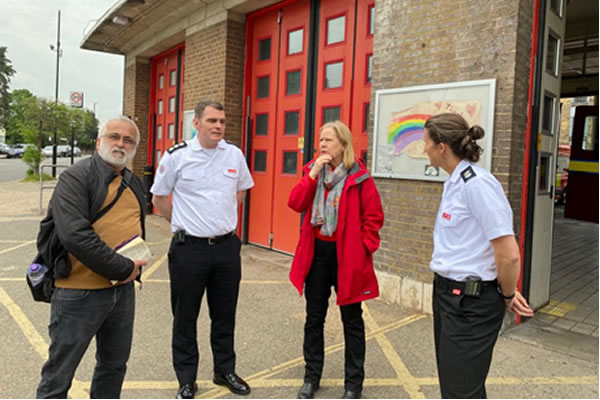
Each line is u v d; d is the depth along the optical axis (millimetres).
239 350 3545
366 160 5324
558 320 4312
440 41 4129
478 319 1911
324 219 2826
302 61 6191
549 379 3135
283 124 6527
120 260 2131
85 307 2166
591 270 6684
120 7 8117
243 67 7141
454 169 2008
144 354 3436
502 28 3721
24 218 9570
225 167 2939
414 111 4301
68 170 2133
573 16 8039
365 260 2799
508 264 1820
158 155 10680
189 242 2846
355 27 5469
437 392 2961
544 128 4344
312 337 2928
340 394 2928
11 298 4570
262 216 6938
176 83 9562
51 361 2176
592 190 12281
